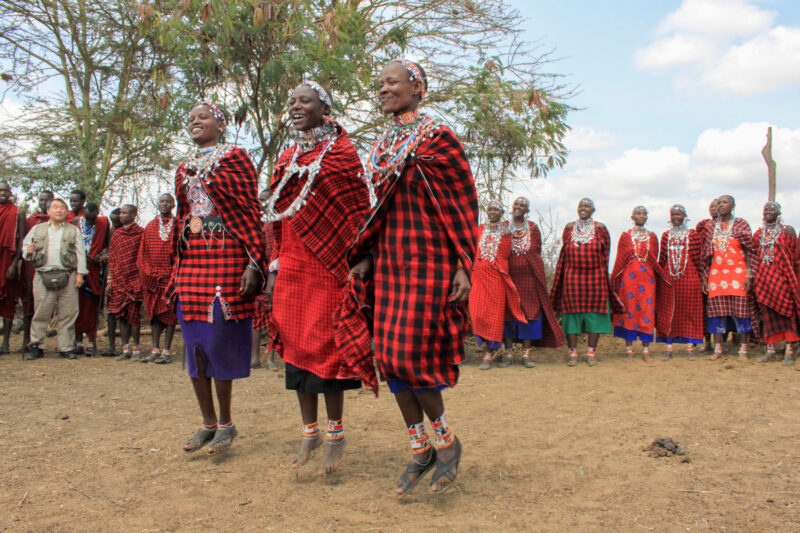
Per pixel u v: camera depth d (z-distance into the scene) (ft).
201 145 13.16
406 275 10.07
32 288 27.09
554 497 10.64
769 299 25.00
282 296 11.79
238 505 10.44
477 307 25.88
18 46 41.50
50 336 33.09
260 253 12.79
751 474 11.62
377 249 10.68
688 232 27.40
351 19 31.17
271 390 20.56
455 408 17.99
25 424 15.39
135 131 34.04
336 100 33.14
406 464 12.63
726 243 26.53
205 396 13.07
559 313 28.14
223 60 31.40
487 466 12.41
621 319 27.63
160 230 26.22
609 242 26.78
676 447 13.17
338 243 11.68
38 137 42.96
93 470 12.14
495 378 23.56
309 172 11.47
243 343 13.00
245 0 28.66
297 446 13.96
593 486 11.16
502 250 25.86
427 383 9.88
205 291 12.57
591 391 20.48
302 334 11.59
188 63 31.01
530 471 12.07
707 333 29.37
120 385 21.01
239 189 12.76
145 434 14.79
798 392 19.17
